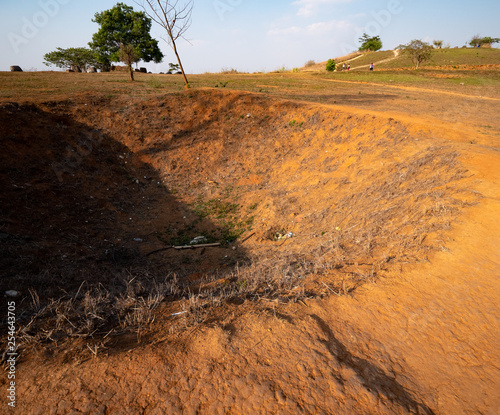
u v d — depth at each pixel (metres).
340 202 8.37
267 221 9.10
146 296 4.20
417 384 2.54
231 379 2.48
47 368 2.53
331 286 3.83
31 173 8.89
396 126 10.58
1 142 9.03
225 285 4.41
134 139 12.39
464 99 19.02
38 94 13.45
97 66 36.38
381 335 3.01
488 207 5.03
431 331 3.06
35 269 5.18
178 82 21.97
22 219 7.15
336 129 12.03
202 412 2.24
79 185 9.65
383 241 5.07
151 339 2.93
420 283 3.71
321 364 2.64
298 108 13.88
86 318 3.26
